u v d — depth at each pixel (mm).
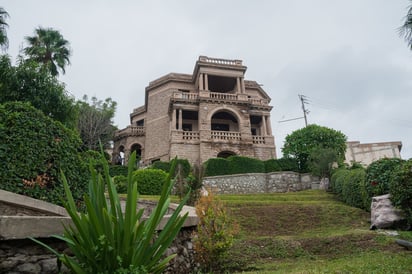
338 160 19609
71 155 7004
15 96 12391
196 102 24438
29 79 12883
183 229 5168
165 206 3316
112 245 2676
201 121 23469
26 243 2891
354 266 5223
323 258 6699
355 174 12531
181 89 28984
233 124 27516
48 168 6219
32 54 19766
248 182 19656
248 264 6430
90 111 27453
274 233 9320
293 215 10938
